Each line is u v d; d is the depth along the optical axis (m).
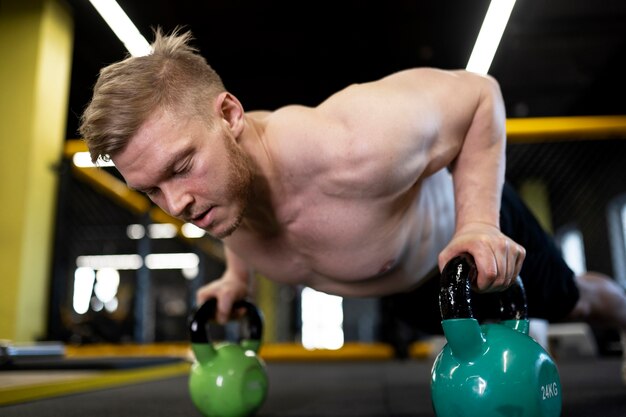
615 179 4.57
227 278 0.97
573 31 3.59
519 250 0.65
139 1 3.16
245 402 0.85
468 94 0.76
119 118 0.59
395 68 4.03
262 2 3.25
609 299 1.15
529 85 4.40
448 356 0.61
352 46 3.77
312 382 1.69
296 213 0.77
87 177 2.83
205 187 0.63
